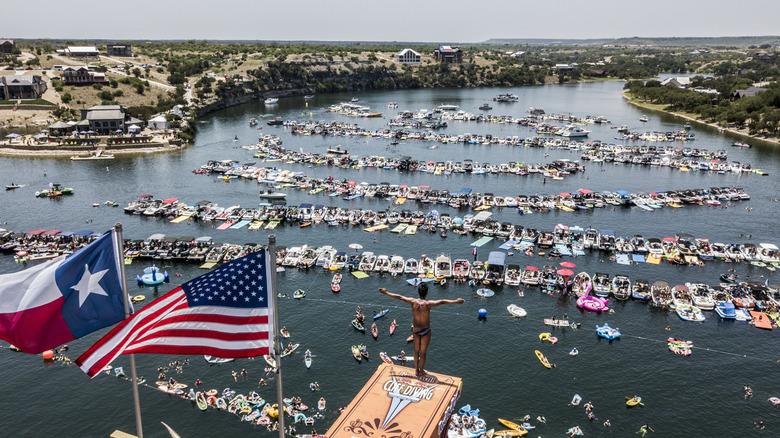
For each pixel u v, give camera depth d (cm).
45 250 12344
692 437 6838
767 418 7181
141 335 3050
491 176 19662
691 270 11756
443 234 13650
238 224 14488
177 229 14112
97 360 3030
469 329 9325
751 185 18438
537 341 8969
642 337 9112
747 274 11569
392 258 11806
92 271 3262
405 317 9675
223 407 7319
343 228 14300
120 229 3303
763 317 9681
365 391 2530
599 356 8562
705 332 9269
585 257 12381
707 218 15112
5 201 16225
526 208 15588
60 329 3175
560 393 7669
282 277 11300
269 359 8388
